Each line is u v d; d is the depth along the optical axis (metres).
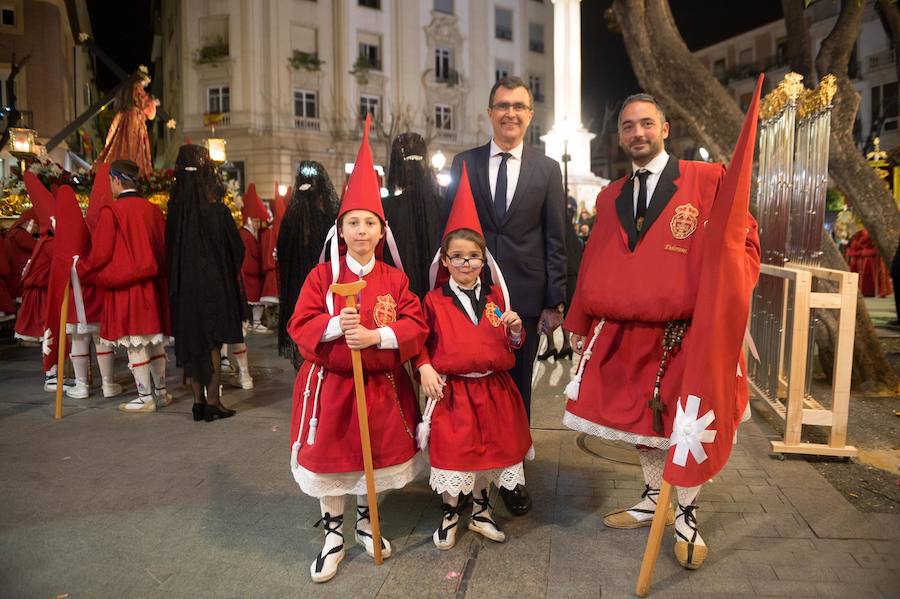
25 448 4.52
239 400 5.79
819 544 3.02
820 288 5.59
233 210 9.50
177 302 5.07
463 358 2.97
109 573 2.86
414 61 31.89
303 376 2.97
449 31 32.88
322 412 2.85
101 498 3.66
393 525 3.30
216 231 5.09
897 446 4.36
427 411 3.01
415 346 2.88
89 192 8.39
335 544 2.87
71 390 5.91
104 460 4.27
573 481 3.84
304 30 29.38
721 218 2.63
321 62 29.58
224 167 11.45
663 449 2.91
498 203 3.65
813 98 4.80
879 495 3.58
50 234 6.64
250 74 28.45
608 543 3.07
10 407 5.59
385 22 31.09
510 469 3.05
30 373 7.04
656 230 2.97
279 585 2.75
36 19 21.95
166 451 4.44
